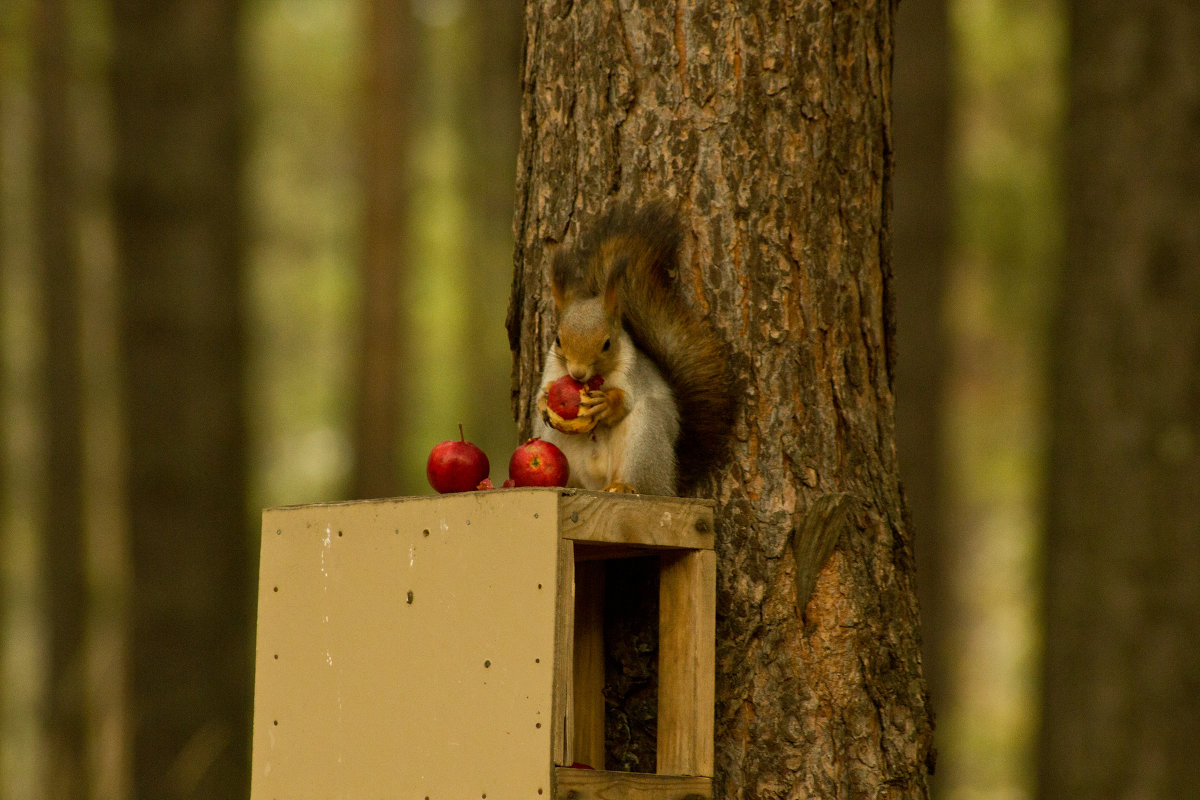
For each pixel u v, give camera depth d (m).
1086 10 11.22
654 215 5.91
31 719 22.27
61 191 18.12
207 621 14.62
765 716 5.69
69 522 17.48
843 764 5.68
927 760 5.89
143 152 14.95
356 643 5.67
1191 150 10.81
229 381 15.13
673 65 6.00
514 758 4.95
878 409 6.07
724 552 5.78
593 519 5.03
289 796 5.91
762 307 5.87
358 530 5.72
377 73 18.39
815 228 5.95
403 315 18.38
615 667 5.97
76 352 17.98
